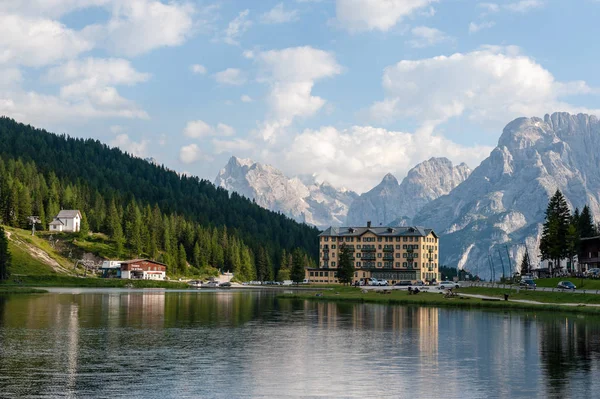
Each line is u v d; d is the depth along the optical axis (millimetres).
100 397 45062
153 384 49375
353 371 55625
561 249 198625
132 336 76250
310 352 65938
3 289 179125
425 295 174500
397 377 53250
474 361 61125
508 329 88125
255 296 184250
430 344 72562
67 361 58406
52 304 128125
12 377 51219
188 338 75375
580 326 92312
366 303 150750
